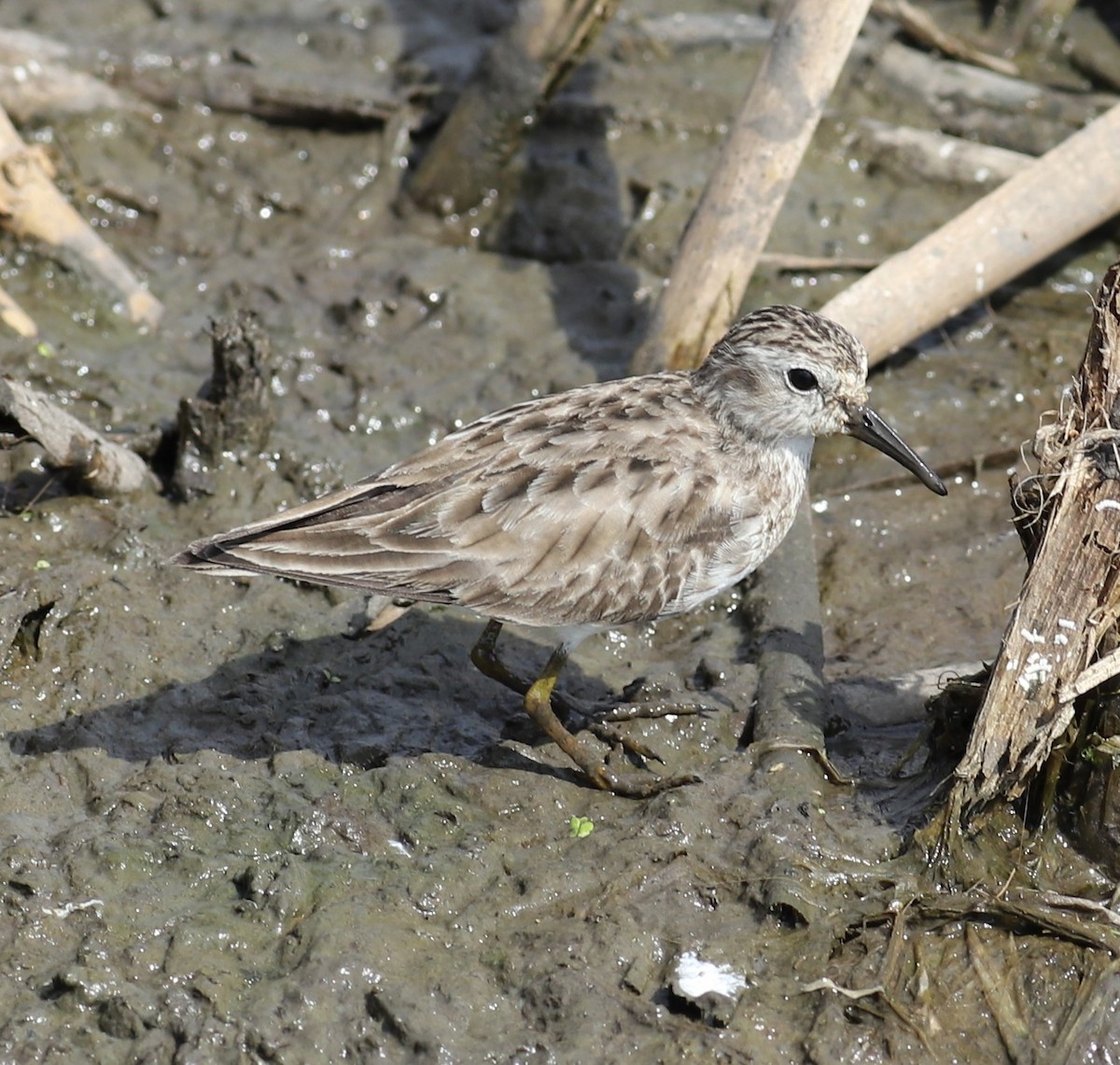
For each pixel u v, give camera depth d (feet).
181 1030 31.91
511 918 34.73
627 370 51.72
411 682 41.55
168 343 53.31
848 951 34.01
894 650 43.88
